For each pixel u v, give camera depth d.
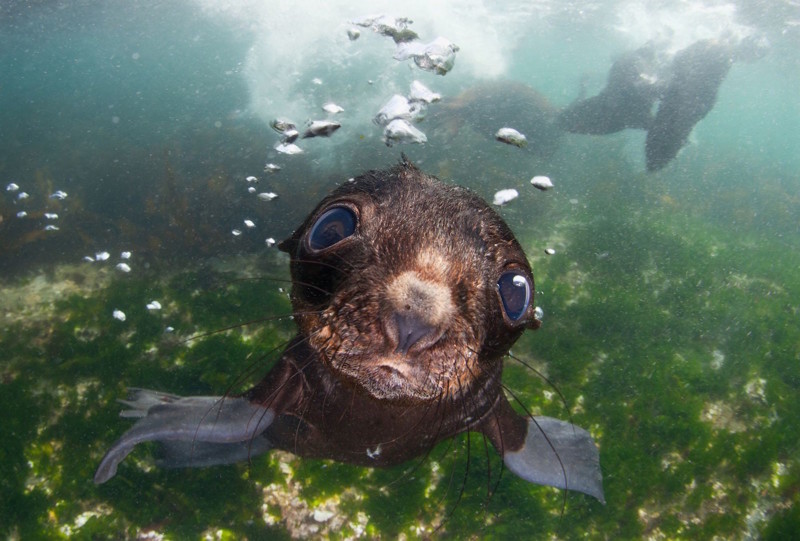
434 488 0.61
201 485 0.59
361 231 0.28
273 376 0.39
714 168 2.72
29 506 0.57
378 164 1.29
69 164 1.51
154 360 0.72
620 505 0.63
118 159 1.50
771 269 1.35
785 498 0.68
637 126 1.51
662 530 0.63
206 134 1.64
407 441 0.37
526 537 0.59
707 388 0.84
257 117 1.77
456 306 0.25
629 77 1.57
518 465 0.42
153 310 0.81
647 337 0.91
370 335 0.24
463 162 1.42
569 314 0.94
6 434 0.62
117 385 0.68
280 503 0.59
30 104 2.87
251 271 0.95
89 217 1.12
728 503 0.67
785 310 1.14
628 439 0.71
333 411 0.36
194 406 0.39
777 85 3.78
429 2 2.06
